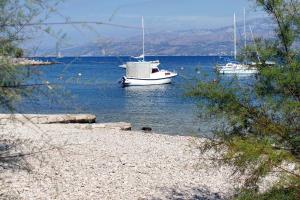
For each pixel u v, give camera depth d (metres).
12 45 4.57
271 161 6.97
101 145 18.73
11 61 4.56
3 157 5.40
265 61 7.31
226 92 7.34
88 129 24.17
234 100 7.34
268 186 7.54
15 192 10.01
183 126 31.53
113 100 48.94
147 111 40.47
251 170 7.23
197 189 12.30
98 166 14.41
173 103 46.28
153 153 17.52
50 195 10.80
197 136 7.99
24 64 4.58
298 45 7.26
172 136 23.69
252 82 7.39
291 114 7.14
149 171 14.29
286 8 7.19
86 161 14.87
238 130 7.47
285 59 7.27
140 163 15.41
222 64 7.46
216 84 7.37
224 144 7.50
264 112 7.30
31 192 10.69
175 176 13.72
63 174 12.73
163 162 15.70
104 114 38.81
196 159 16.11
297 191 7.03
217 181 13.06
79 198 10.91
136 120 35.12
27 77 4.60
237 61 7.43
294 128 7.12
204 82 7.39
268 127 7.16
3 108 4.77
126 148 18.50
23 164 5.83
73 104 4.84
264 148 6.96
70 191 11.38
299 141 7.06
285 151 7.10
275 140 7.16
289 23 7.20
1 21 4.57
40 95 4.67
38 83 4.63
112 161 15.41
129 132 25.06
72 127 24.56
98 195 11.33
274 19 7.27
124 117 36.91
